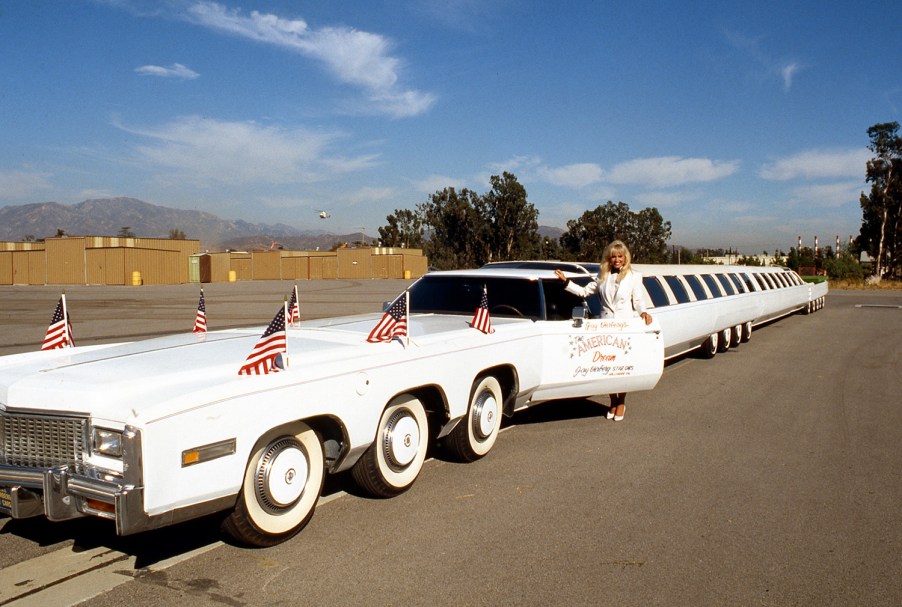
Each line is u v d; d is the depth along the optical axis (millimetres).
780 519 4531
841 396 8766
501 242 78375
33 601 3340
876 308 25406
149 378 3625
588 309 7281
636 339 6812
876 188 62625
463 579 3611
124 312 23219
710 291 12336
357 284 52719
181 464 3326
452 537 4172
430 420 5645
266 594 3422
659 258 79062
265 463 3838
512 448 6215
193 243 58312
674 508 4723
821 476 5477
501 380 6016
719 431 6930
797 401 8445
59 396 3492
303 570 3697
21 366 4188
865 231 63750
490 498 4883
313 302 27828
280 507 3936
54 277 55219
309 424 4191
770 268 18609
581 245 80312
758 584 3600
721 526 4402
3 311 23703
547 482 5258
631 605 3361
